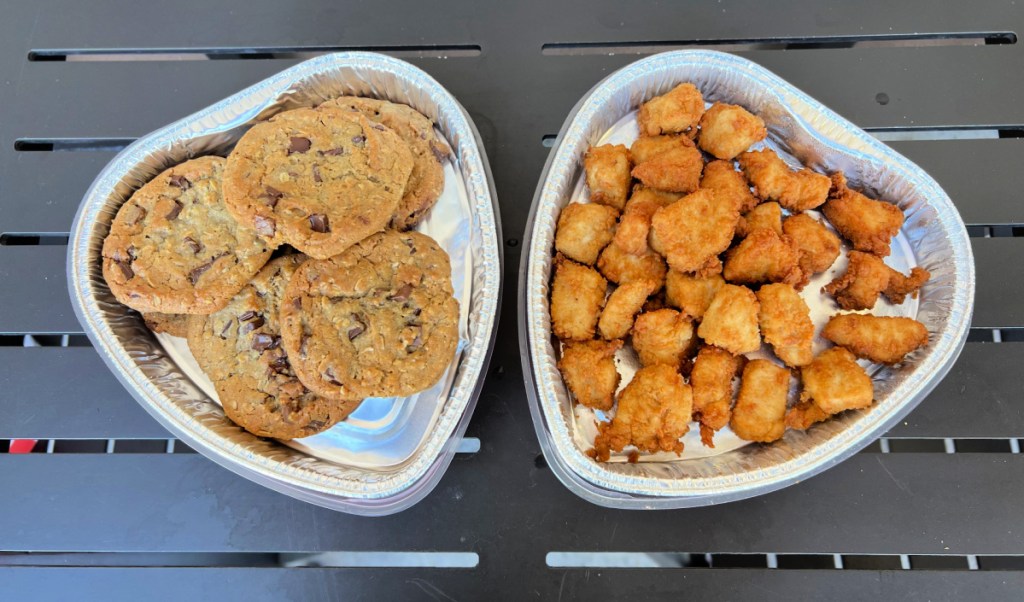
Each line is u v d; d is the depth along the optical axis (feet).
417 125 1.19
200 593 1.08
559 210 1.18
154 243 1.04
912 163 1.15
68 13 1.37
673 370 1.07
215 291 1.01
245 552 1.13
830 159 1.21
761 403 1.08
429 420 1.10
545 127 1.30
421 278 1.07
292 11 1.37
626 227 1.09
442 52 1.35
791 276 1.11
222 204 1.07
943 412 1.14
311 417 1.04
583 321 1.11
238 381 1.04
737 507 1.10
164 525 1.11
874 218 1.16
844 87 1.31
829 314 1.17
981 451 1.15
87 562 1.11
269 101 1.20
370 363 1.00
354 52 1.21
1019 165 1.25
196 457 1.14
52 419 1.16
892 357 1.10
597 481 1.01
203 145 1.20
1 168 1.29
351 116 1.10
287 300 1.01
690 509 1.10
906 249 1.20
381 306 1.04
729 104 1.25
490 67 1.33
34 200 1.27
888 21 1.34
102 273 1.08
